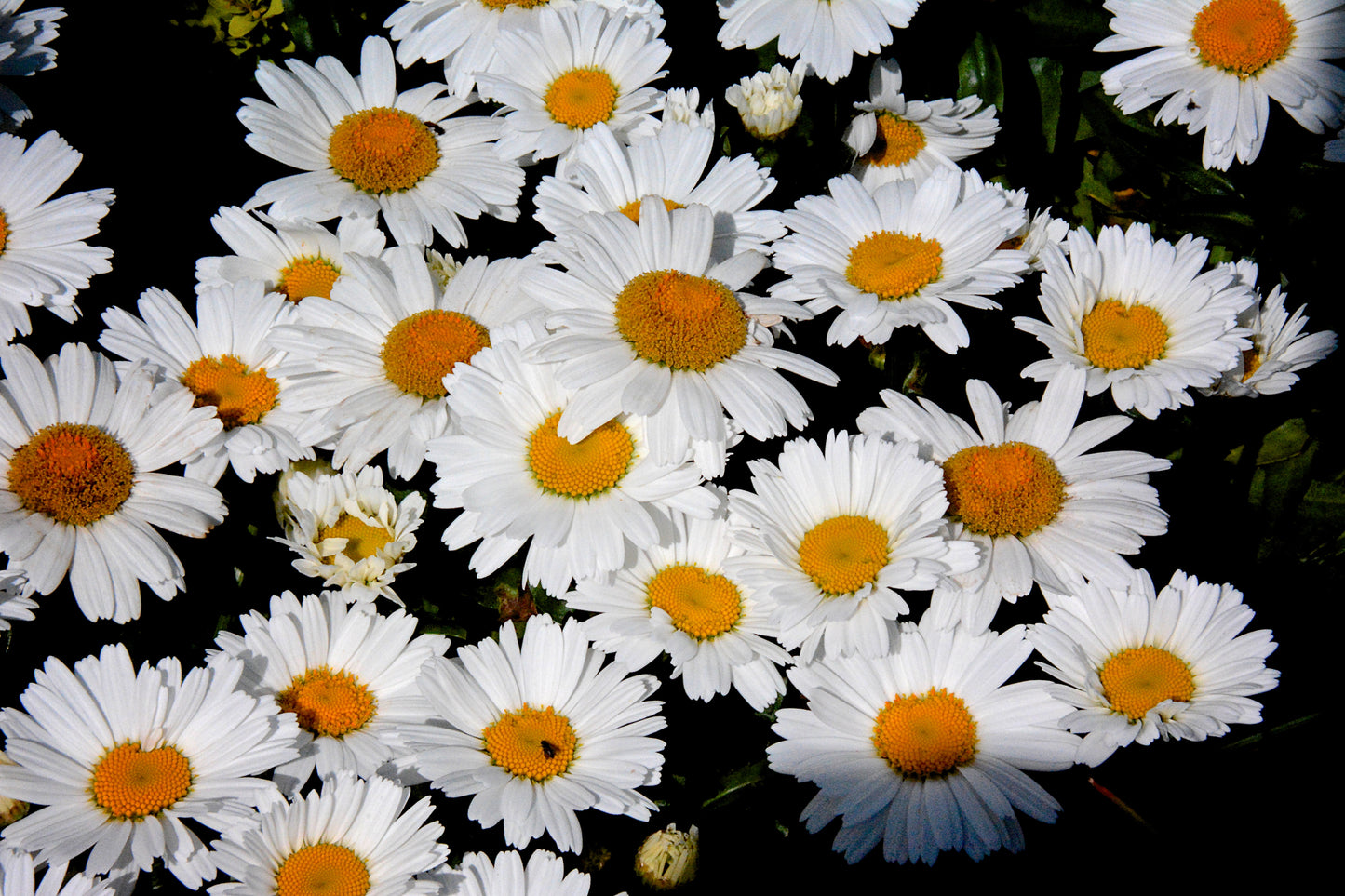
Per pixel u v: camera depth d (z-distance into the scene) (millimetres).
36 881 943
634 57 1017
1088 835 971
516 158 1021
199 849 938
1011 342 1019
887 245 978
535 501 951
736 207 997
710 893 971
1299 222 1037
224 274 1021
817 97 1040
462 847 971
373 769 956
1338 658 1007
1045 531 955
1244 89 1008
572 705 958
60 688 949
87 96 1059
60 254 990
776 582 942
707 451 949
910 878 973
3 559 979
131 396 977
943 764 941
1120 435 1020
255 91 1076
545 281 962
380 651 971
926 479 944
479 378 962
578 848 932
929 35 1061
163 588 962
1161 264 980
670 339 946
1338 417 1032
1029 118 1080
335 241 1024
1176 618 952
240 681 964
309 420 984
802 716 949
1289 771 979
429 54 1034
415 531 1000
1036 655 983
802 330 1010
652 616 955
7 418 969
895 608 935
